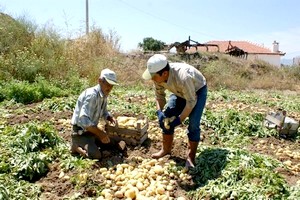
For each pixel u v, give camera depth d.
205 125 8.09
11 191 4.80
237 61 26.81
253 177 4.93
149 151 6.16
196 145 5.48
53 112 8.59
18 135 6.13
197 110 5.32
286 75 27.41
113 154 5.98
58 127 7.32
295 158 6.75
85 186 5.00
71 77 12.30
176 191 5.04
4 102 9.70
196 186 5.15
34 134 5.94
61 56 13.72
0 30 13.75
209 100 12.27
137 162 5.77
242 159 5.39
